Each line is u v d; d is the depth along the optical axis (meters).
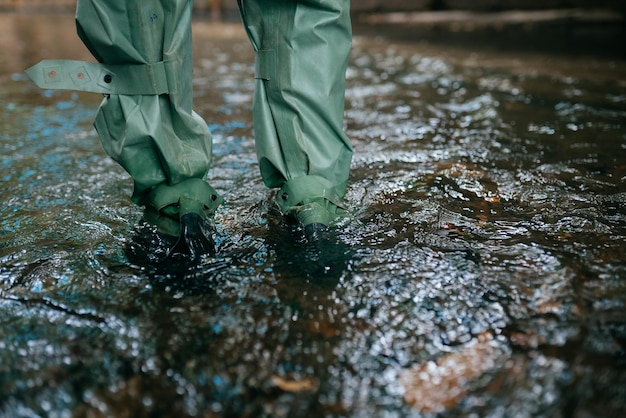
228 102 3.46
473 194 1.91
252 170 2.21
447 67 4.46
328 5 1.56
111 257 1.52
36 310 1.28
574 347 1.12
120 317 1.25
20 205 1.89
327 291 1.34
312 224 1.59
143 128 1.49
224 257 1.51
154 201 1.61
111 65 1.48
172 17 1.46
